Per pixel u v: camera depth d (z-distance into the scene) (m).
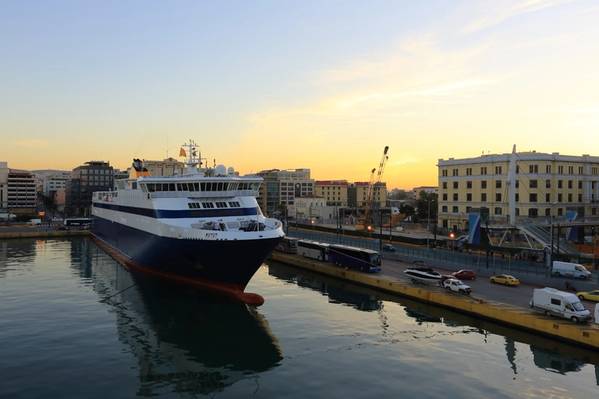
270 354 36.53
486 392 30.06
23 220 178.38
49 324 42.97
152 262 61.69
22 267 75.00
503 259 66.38
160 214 56.25
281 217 185.50
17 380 30.98
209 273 52.41
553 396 29.81
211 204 58.38
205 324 44.03
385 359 35.38
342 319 45.75
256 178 62.12
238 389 30.70
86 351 36.66
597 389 30.91
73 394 29.33
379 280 59.81
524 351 37.38
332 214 191.00
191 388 30.88
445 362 34.84
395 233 117.88
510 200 81.50
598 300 47.03
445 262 68.50
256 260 49.91
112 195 90.12
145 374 32.78
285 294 57.25
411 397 29.17
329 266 72.56
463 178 110.75
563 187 101.19
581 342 37.09
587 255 69.44
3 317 44.88
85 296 53.91
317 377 32.28
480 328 43.28
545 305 42.41
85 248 101.81
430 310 49.66
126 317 45.81
